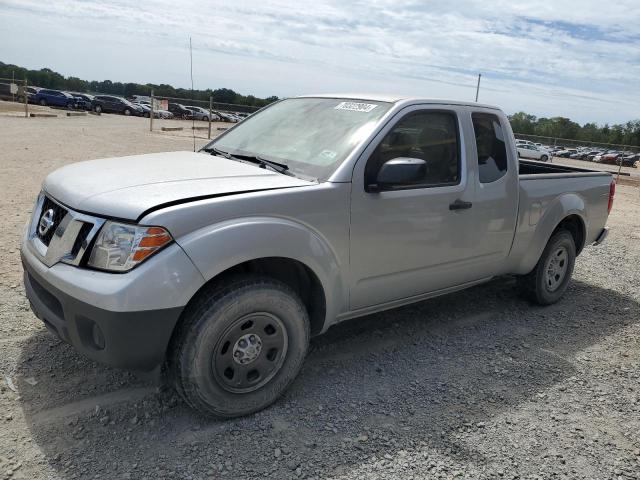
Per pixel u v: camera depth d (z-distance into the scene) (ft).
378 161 11.98
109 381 11.42
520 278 17.54
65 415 10.19
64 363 11.93
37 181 32.65
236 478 8.92
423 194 12.71
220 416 10.34
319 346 13.92
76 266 9.37
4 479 8.46
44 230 10.49
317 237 10.98
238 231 9.74
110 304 8.79
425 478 9.25
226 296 9.71
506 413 11.45
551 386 12.76
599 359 14.44
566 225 18.48
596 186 18.70
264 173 11.60
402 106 12.73
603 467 9.96
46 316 10.12
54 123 92.48
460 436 10.52
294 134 13.23
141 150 57.67
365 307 12.62
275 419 10.61
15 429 9.68
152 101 92.22
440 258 13.57
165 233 9.16
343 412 11.01
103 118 128.47
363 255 11.88
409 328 15.44
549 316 17.30
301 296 11.96
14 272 16.81
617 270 23.57
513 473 9.57
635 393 12.76
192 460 9.27
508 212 15.08
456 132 13.80
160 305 9.01
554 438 10.71
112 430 9.90
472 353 14.16
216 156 13.44
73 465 8.93
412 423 10.82
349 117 12.92
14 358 11.94
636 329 16.78
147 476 8.81
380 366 13.07
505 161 15.07
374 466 9.45
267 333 10.53
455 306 17.47
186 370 9.62
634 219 39.34
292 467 9.27
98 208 9.48
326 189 11.04
